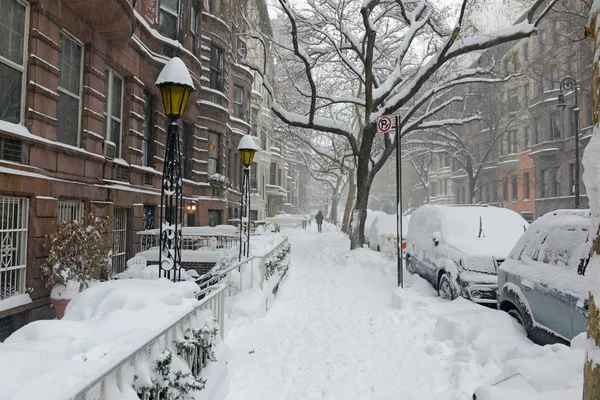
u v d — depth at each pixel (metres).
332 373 5.08
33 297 7.25
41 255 7.48
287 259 13.16
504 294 5.91
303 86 24.38
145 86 13.04
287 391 4.58
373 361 5.48
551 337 4.71
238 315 7.28
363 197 17.80
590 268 2.10
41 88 7.67
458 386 4.33
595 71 2.20
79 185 8.87
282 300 9.38
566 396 2.97
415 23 16.77
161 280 4.75
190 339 3.79
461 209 9.52
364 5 14.65
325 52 18.86
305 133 29.86
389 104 15.94
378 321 7.46
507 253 7.68
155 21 13.69
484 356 4.88
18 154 7.14
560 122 33.09
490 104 30.81
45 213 7.59
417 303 7.96
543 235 5.38
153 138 13.97
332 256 16.80
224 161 21.95
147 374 2.79
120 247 11.53
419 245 10.49
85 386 2.01
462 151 34.72
